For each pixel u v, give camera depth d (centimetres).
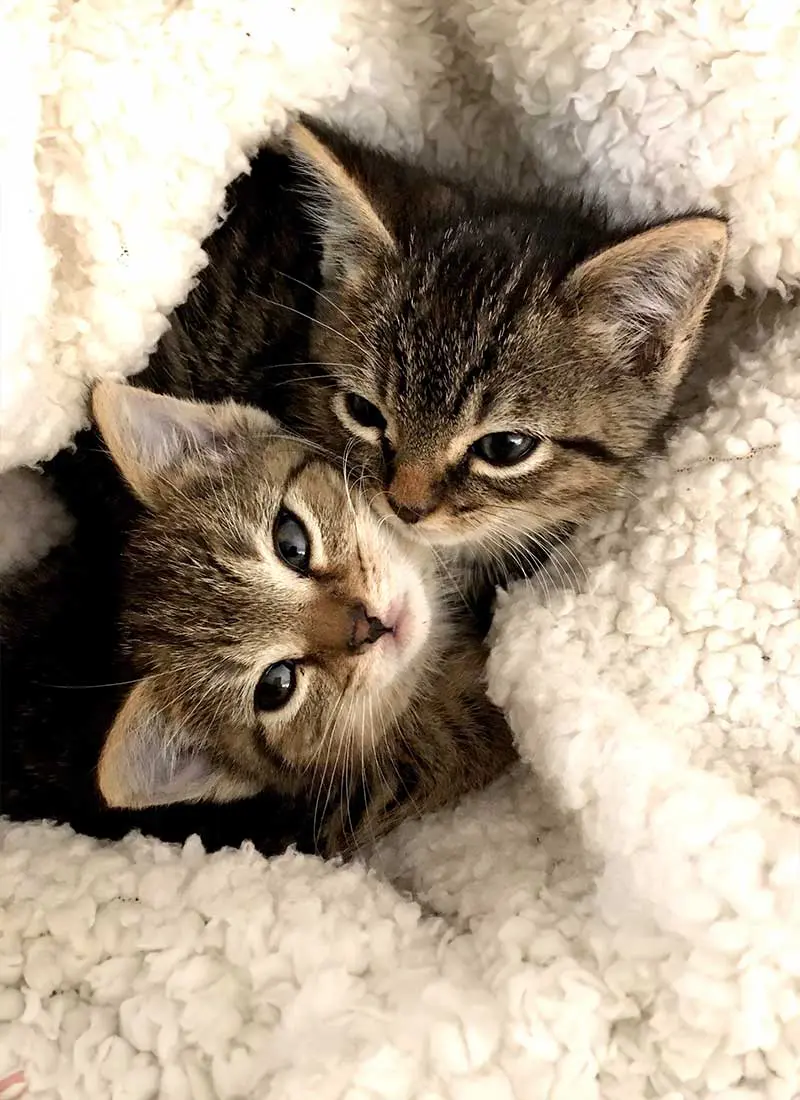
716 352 22
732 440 19
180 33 18
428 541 22
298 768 22
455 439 21
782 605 18
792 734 18
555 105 20
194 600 22
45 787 22
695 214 19
